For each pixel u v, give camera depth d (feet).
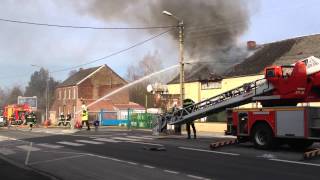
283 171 38.45
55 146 65.72
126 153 54.34
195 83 142.92
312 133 50.55
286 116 52.90
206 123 119.55
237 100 65.46
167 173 38.50
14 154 56.90
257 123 56.54
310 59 55.21
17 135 93.15
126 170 40.68
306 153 46.29
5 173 40.06
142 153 54.03
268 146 54.90
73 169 42.45
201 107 73.51
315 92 55.06
